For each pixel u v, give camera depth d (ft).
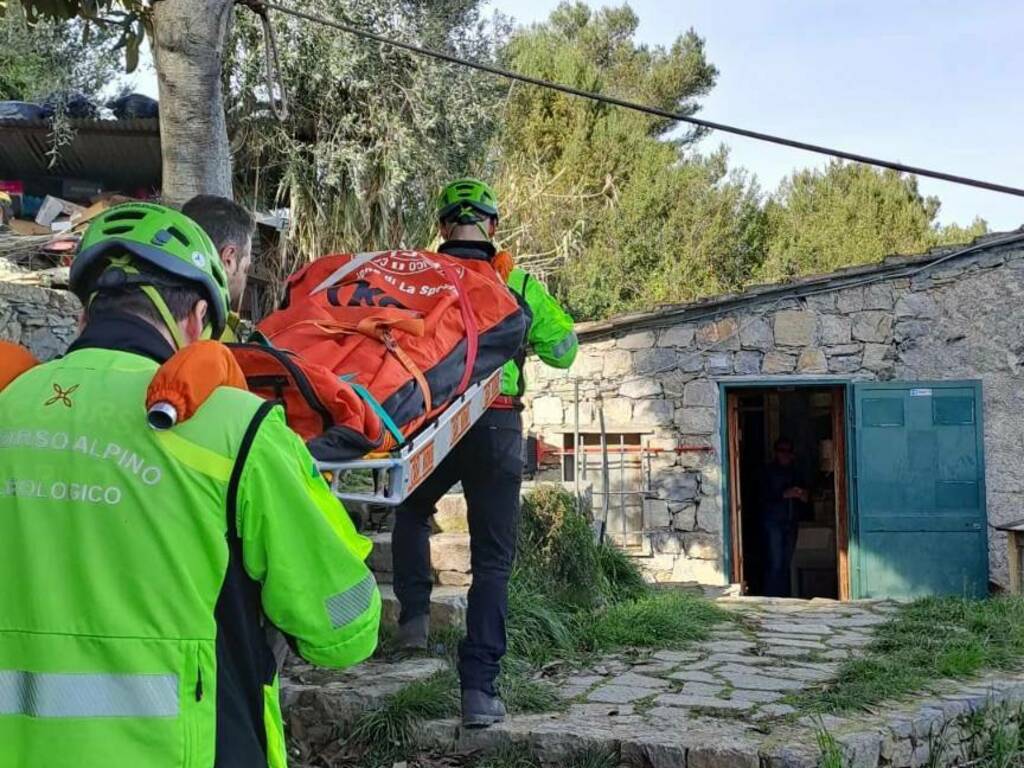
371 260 10.99
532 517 20.03
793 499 43.11
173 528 5.26
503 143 68.80
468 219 13.41
